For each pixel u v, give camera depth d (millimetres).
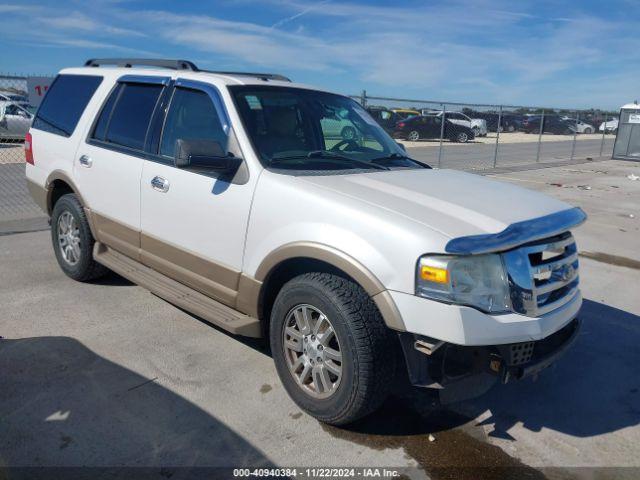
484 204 3400
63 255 5527
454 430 3416
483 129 27234
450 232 2945
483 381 3477
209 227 3852
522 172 17125
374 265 2996
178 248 4125
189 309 3957
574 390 3973
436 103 14289
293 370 3461
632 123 22047
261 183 3561
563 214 3490
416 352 3021
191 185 3957
